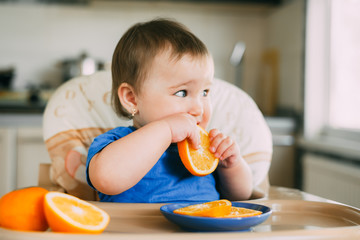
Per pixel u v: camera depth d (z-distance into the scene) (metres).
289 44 2.43
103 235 0.43
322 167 1.96
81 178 0.97
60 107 1.07
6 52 2.67
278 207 0.71
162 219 0.64
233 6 2.67
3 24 2.66
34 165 2.14
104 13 2.73
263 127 1.15
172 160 0.86
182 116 0.73
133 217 0.65
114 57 0.92
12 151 2.12
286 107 2.47
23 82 2.69
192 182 0.86
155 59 0.79
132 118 0.98
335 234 0.48
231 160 0.82
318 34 2.20
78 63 2.60
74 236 0.42
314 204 0.71
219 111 1.16
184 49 0.78
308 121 2.21
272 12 2.73
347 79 2.06
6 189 2.11
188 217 0.51
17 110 2.36
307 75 2.20
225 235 0.44
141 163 0.67
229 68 2.86
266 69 2.74
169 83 0.78
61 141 1.02
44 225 0.51
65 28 2.71
